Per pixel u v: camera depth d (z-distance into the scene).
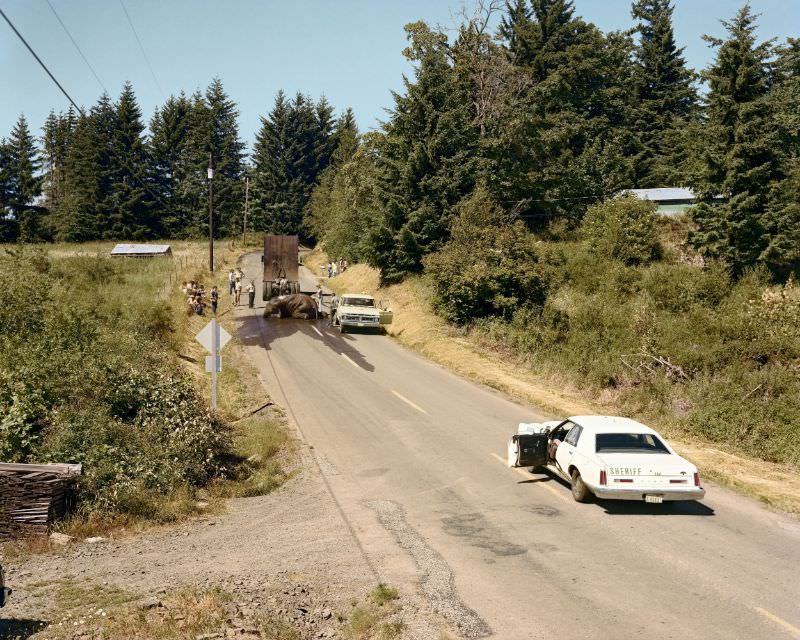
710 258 40.62
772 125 39.03
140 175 101.69
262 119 116.19
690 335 25.61
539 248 40.69
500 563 9.76
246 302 44.50
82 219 99.12
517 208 48.16
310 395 22.84
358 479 14.67
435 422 19.73
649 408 21.53
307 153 119.06
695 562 9.70
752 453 18.14
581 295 36.19
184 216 108.38
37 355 15.99
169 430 15.30
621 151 65.50
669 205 55.03
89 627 7.21
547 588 8.80
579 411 21.16
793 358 22.98
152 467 13.66
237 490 14.34
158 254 63.59
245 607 8.03
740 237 39.09
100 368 16.09
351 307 35.72
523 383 25.19
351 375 26.08
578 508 12.48
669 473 11.68
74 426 13.67
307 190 117.00
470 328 33.56
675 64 71.88
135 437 14.45
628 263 41.47
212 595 8.23
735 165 38.44
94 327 20.59
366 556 10.12
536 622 7.79
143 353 20.25
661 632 7.45
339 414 20.58
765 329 24.56
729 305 30.78
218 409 21.06
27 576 9.22
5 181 108.62
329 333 35.28
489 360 28.89
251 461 16.47
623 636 7.38
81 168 100.50
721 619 7.78
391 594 8.55
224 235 110.69
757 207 39.19
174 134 108.94
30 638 6.96
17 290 19.78
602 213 44.94
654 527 11.37
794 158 43.03
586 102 67.44
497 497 13.22
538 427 14.98
